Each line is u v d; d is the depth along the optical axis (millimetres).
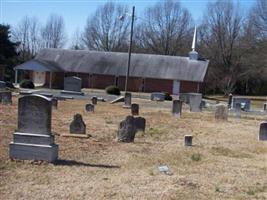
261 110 48719
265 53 86688
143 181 11680
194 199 10367
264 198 10750
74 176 11836
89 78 82625
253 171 13844
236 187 11688
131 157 14922
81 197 10086
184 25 109000
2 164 12547
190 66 80688
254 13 89500
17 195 9984
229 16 99750
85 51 86375
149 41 110500
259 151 18359
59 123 22625
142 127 21516
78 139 17859
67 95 49969
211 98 78688
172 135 21547
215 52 98750
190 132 23312
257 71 89062
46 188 10609
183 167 13852
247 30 94938
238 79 95938
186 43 108125
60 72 82375
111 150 16016
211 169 13789
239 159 16016
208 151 17406
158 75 79625
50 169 12414
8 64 90375
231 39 98250
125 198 10180
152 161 14484
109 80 81875
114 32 111625
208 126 27141
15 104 32844
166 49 109188
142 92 79125
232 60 96938
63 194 10219
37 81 80750
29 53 111688
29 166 12555
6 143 15633
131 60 82875
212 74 95688
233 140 21219
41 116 13180
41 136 13148
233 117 37000
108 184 11227
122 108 36688
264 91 97625
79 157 14328
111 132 20672
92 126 22547
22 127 13281
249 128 27562
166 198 10312
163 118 30359
